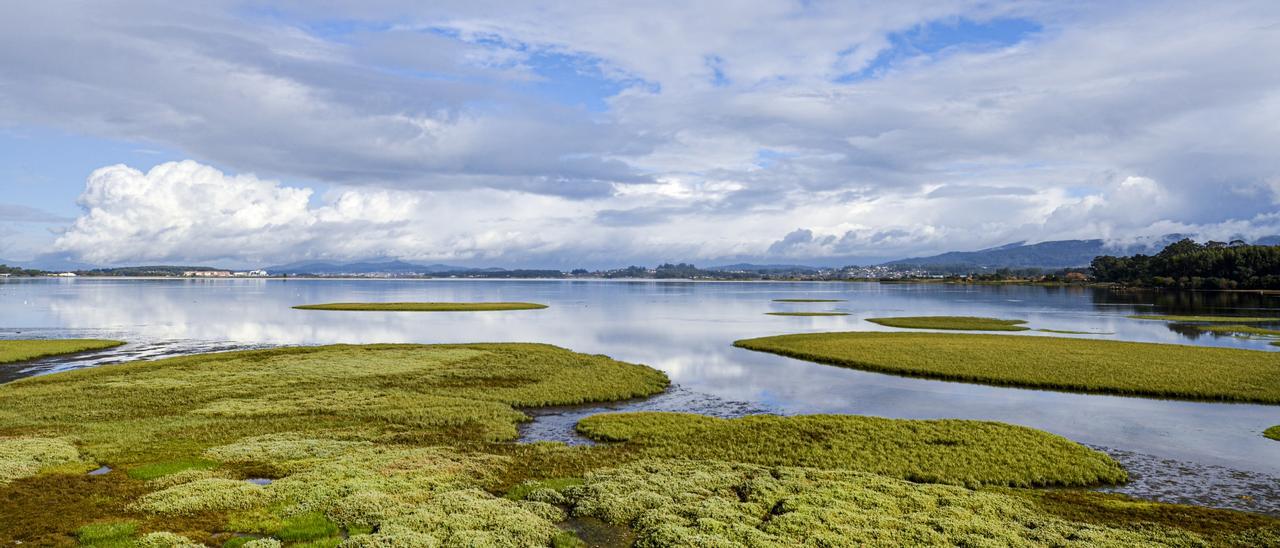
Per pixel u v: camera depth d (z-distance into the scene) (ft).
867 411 131.54
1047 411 129.90
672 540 61.46
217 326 312.29
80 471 82.23
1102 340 234.79
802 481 80.69
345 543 60.18
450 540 61.77
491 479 82.79
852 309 469.98
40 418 112.57
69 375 156.56
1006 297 645.92
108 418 113.60
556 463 91.04
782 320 365.61
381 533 62.23
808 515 67.62
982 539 62.08
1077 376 160.45
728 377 171.22
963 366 176.35
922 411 131.34
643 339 265.95
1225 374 159.63
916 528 64.59
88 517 66.80
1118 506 75.05
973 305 508.53
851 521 66.59
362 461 88.28
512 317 390.21
